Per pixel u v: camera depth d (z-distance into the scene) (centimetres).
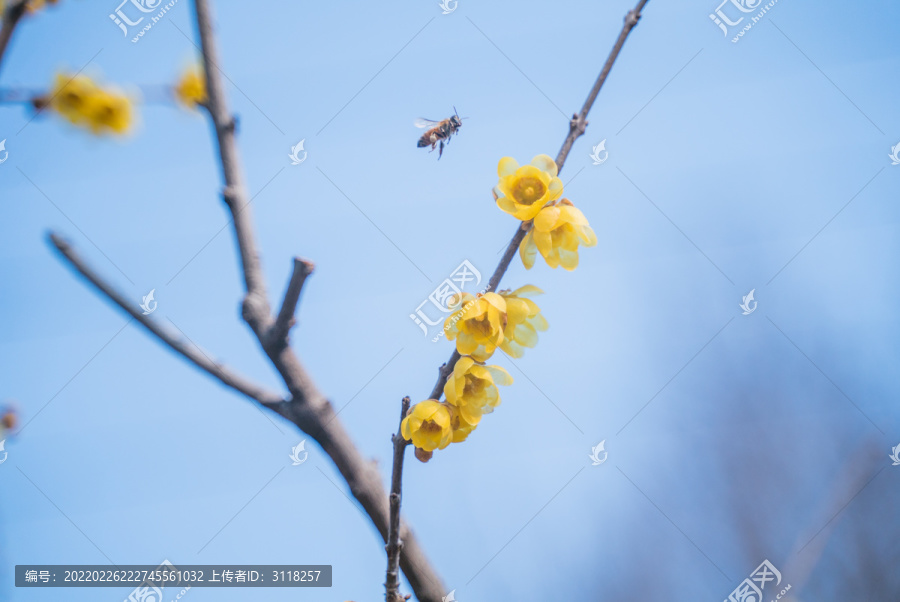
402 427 62
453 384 62
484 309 63
